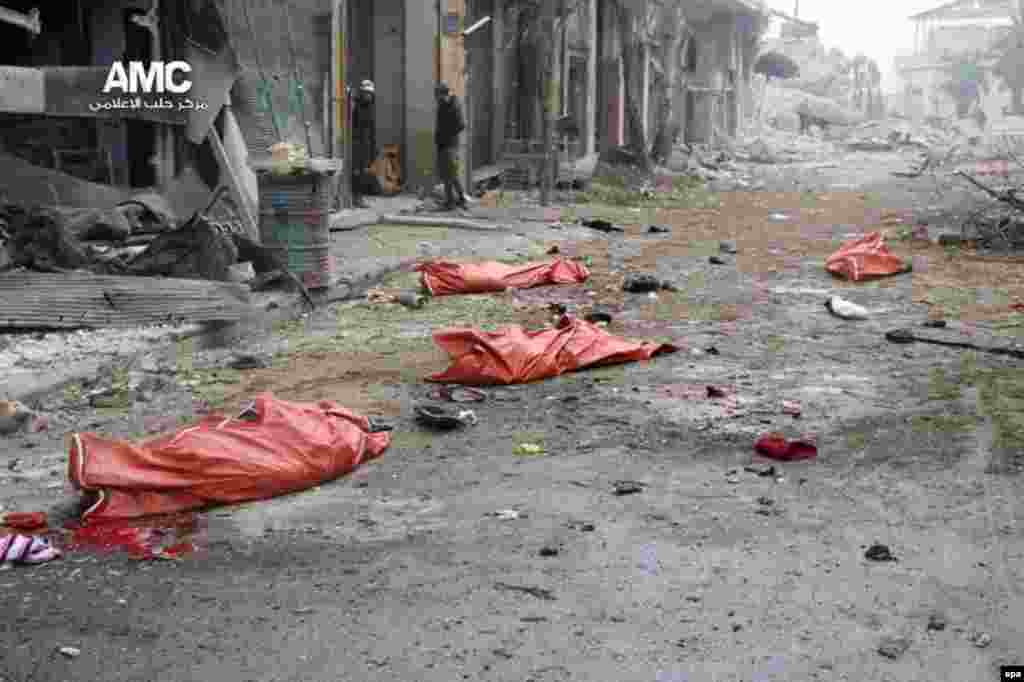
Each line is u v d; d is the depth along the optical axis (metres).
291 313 9.86
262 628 3.93
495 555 4.56
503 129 25.59
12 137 13.16
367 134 20.17
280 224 10.30
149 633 3.90
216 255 9.90
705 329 9.48
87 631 3.92
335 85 17.28
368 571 4.41
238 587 4.27
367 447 5.94
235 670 3.64
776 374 7.81
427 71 21.25
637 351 8.23
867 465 5.71
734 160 38.34
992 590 4.18
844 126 57.25
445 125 18.83
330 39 17.05
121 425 6.55
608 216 18.86
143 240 11.55
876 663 3.65
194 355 8.31
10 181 11.70
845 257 12.52
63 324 8.38
